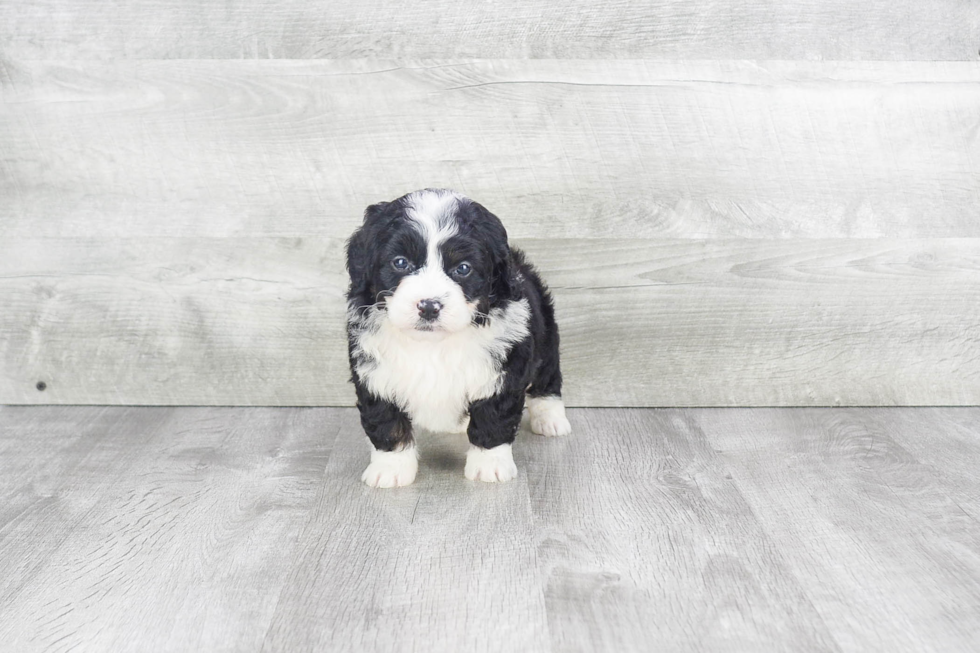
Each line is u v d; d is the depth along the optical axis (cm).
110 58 239
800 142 244
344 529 178
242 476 206
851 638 139
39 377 256
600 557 166
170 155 245
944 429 237
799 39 239
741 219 248
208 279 252
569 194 246
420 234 182
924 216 248
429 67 239
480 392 197
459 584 156
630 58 239
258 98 241
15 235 249
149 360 256
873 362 256
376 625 144
